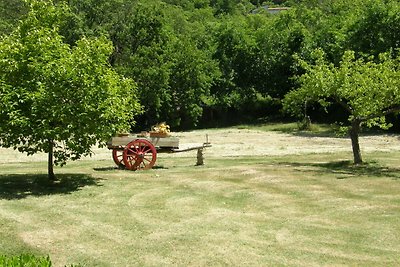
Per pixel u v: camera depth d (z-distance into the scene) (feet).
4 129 37.50
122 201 35.29
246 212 32.07
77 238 26.12
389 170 49.60
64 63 38.29
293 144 80.53
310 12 144.87
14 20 121.08
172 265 22.08
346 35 115.85
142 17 130.00
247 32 144.97
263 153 68.23
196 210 32.53
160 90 121.90
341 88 52.34
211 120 137.80
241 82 138.41
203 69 131.75
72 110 38.27
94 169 51.67
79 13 128.06
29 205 33.68
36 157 65.36
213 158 63.00
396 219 30.07
